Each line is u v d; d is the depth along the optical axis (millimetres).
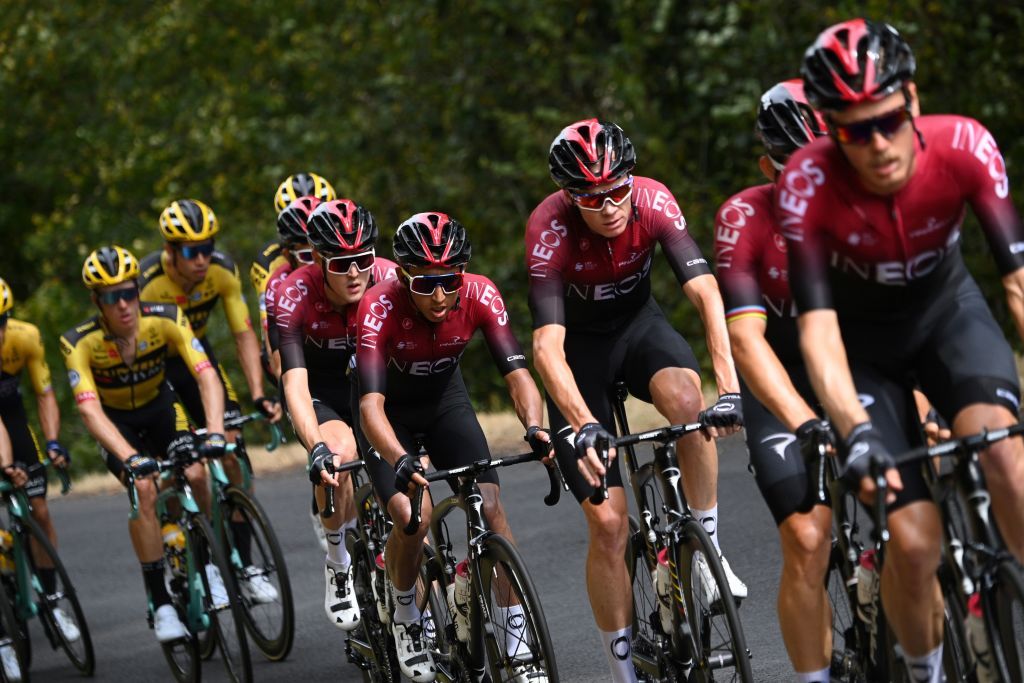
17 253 74625
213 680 19516
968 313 10500
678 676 13070
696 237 51750
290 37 67375
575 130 13352
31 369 23016
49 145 70000
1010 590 9367
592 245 14055
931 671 10180
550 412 14094
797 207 9836
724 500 24109
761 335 11008
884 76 9031
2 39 69938
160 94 67938
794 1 51594
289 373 17469
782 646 15648
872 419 10422
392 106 60688
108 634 23062
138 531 19406
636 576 14734
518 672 13227
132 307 20750
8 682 20438
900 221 9836
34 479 22922
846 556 11688
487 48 59188
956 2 46438
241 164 64438
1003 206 9844
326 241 16922
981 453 9984
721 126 55000
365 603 17047
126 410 21766
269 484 35062
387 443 14078
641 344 14492
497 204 58125
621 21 54500
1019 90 45875
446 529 15117
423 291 14078
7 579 21641
